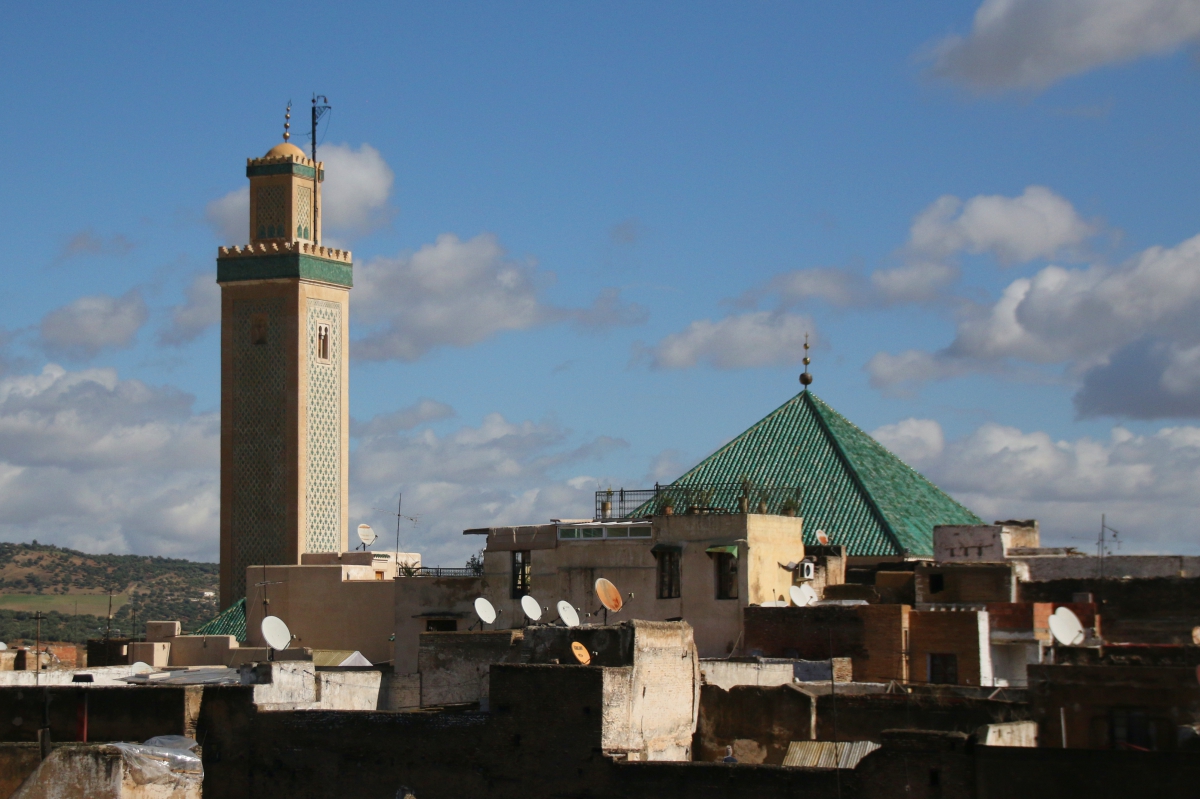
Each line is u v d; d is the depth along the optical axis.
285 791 46.47
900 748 38.41
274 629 54.94
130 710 48.12
